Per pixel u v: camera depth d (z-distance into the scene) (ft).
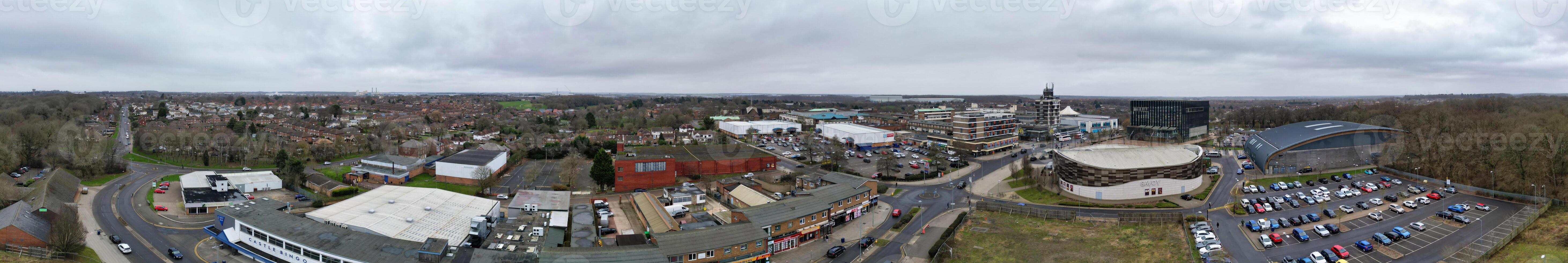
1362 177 442.09
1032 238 304.09
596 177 433.07
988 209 362.12
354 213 307.17
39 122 633.20
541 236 279.90
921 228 329.93
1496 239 277.03
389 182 451.94
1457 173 403.95
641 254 242.17
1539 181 346.95
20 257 258.78
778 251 289.53
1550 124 504.43
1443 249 267.59
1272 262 261.44
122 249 276.62
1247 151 547.08
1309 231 301.02
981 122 647.97
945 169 503.20
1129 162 393.09
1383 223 312.09
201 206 351.25
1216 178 437.58
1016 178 463.83
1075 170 399.03
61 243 263.29
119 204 372.79
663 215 317.83
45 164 490.49
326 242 254.88
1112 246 288.51
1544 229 288.30
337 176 479.82
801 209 311.27
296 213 343.05
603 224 330.95
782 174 490.49
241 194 383.45
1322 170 477.77
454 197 352.90
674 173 442.91
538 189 446.60
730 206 387.34
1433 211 332.19
